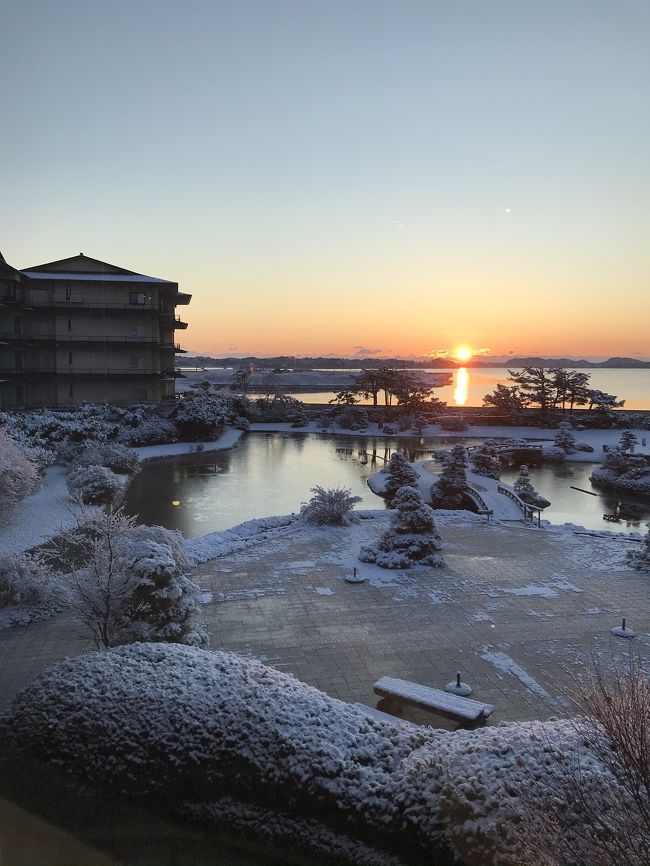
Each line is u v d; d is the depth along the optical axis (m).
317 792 6.62
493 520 27.55
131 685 7.99
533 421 71.88
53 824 6.73
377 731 7.73
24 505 27.72
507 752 6.81
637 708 6.01
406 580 19.33
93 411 50.38
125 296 55.72
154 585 12.94
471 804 6.04
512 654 14.38
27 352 54.44
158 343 56.06
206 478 40.06
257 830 6.54
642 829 5.27
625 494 39.22
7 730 7.57
